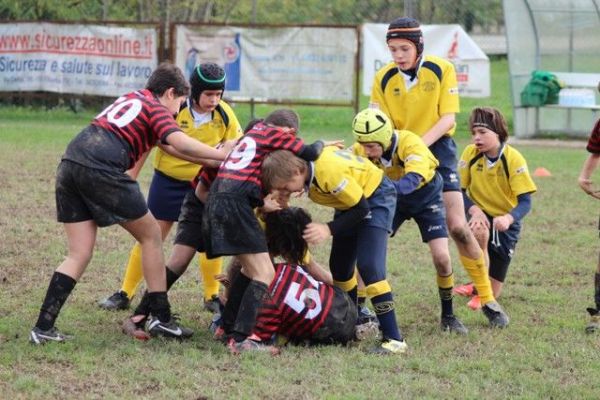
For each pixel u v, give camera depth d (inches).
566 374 619.8
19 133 1802.4
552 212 1224.2
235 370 607.2
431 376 608.1
